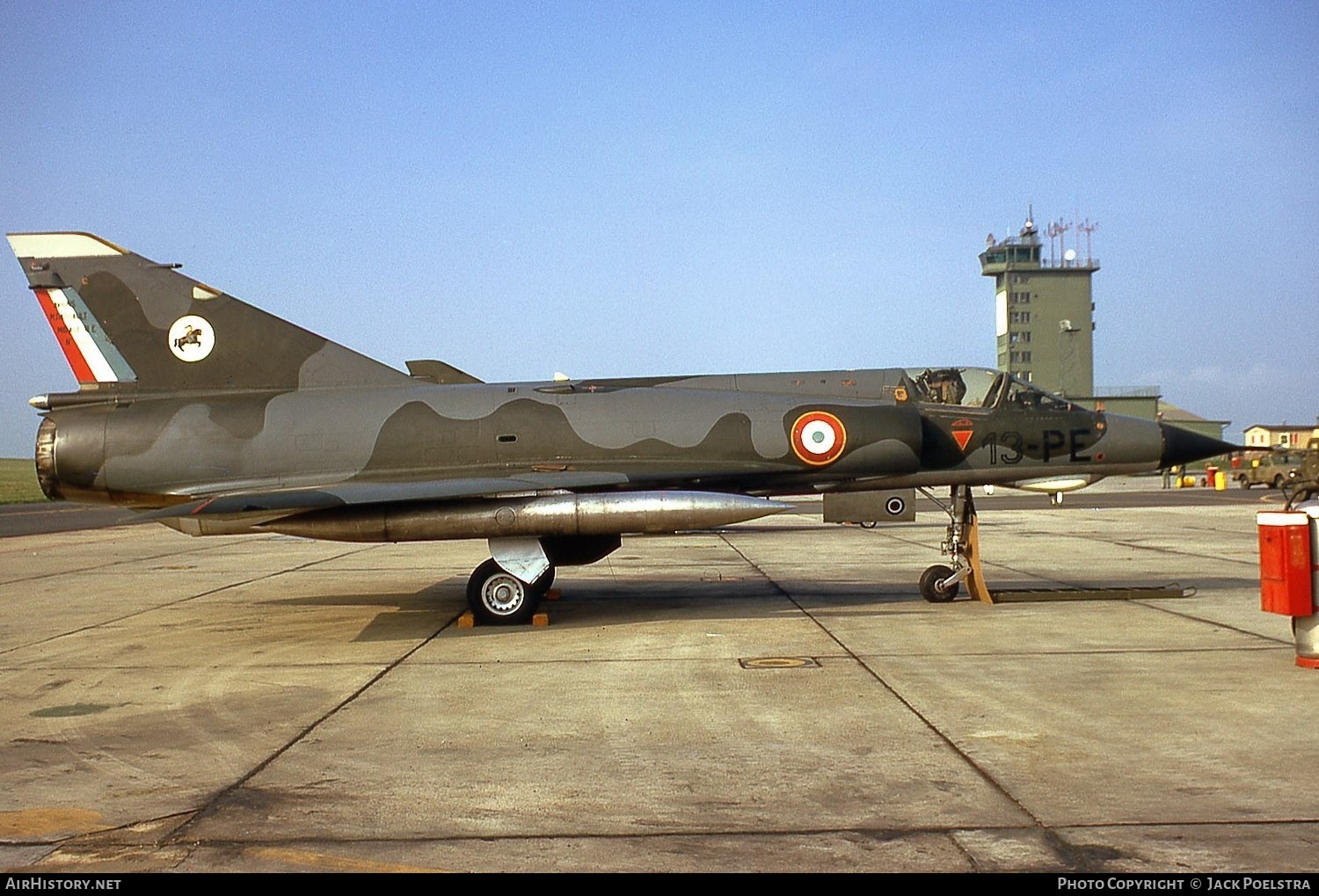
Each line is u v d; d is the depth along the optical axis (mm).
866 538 24891
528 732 7125
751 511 11094
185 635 11688
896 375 13414
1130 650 9625
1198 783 5770
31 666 9961
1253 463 50281
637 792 5781
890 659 9352
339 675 9180
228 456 12305
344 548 24609
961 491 13289
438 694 8352
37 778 6270
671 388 13133
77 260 12719
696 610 12664
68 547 26391
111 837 5230
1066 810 5387
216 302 12844
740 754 6496
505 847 5004
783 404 12766
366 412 12484
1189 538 22688
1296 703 7500
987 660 9242
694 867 4711
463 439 12375
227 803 5738
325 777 6176
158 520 10531
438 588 15820
